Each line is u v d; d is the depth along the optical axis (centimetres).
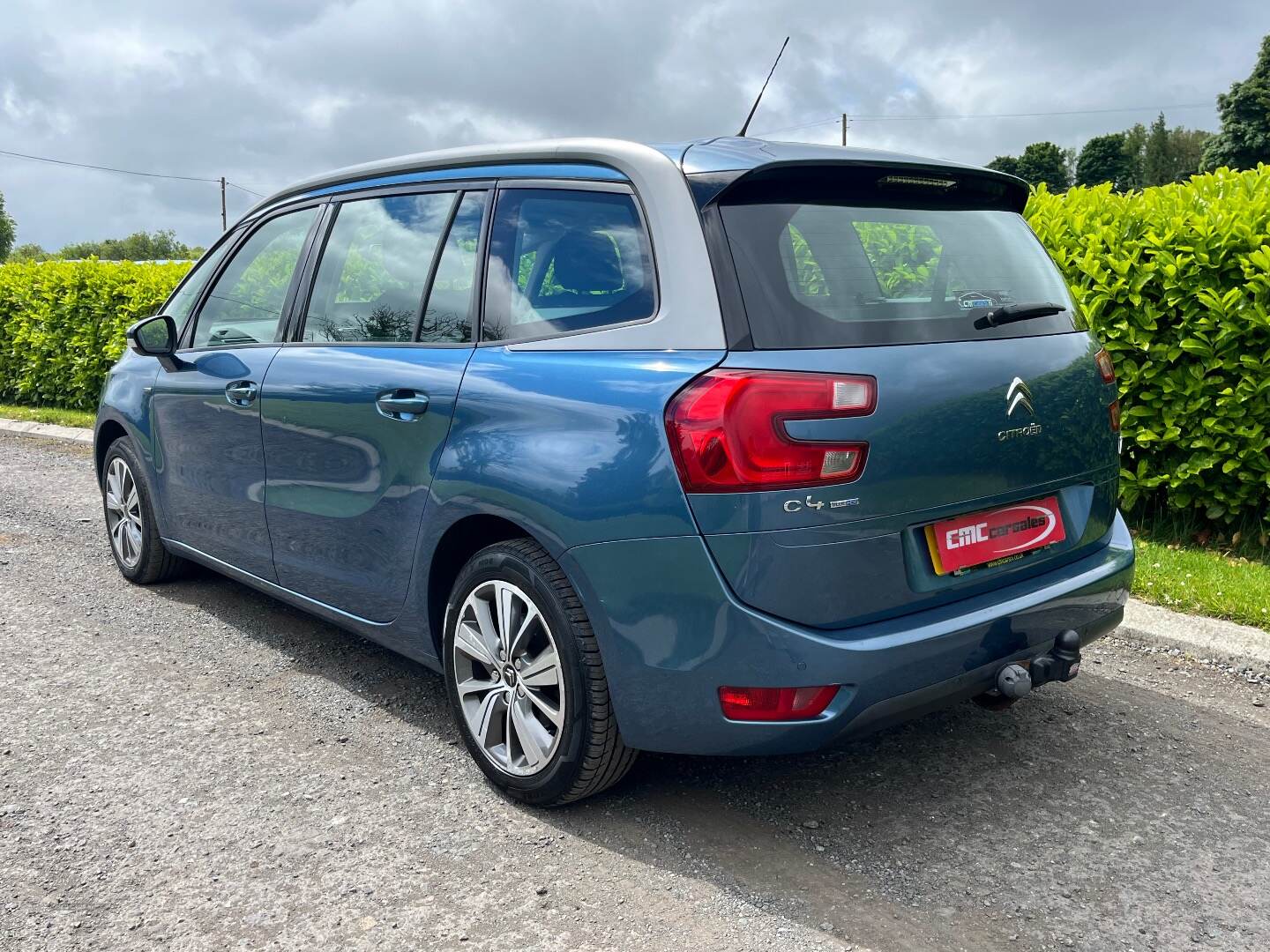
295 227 412
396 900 262
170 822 298
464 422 303
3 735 355
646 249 277
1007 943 245
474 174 338
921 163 290
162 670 414
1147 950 243
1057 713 376
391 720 369
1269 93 5825
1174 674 412
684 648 257
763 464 243
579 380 276
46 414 1220
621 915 255
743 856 282
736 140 290
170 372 460
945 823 299
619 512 260
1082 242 578
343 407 348
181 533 473
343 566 363
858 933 249
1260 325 516
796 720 252
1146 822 301
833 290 262
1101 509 316
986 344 278
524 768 304
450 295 329
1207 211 536
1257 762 340
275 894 264
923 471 259
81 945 244
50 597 510
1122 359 571
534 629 294
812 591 248
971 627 267
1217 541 568
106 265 1259
